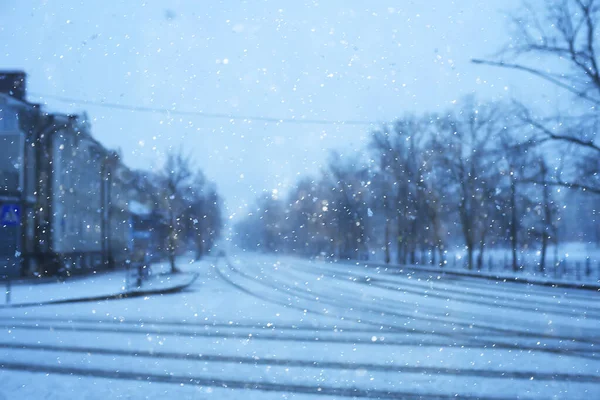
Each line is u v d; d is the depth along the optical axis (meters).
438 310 12.21
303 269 28.28
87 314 12.27
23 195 23.11
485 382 5.88
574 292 16.59
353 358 7.15
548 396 5.38
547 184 14.70
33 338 8.93
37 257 24.11
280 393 5.49
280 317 11.20
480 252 28.30
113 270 28.98
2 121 19.61
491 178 21.14
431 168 20.61
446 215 27.47
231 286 19.47
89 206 27.44
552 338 8.55
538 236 25.59
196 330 9.62
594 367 6.57
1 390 5.62
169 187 24.48
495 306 12.88
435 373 6.30
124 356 7.43
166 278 23.25
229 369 6.58
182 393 5.49
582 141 12.27
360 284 19.44
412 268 29.89
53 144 19.53
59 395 5.41
